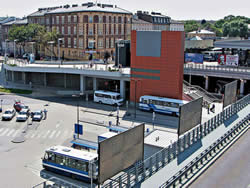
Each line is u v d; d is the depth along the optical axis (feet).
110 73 199.21
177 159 96.32
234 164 99.50
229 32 516.32
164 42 172.14
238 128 137.80
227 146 115.44
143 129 83.15
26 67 230.89
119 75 197.06
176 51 169.48
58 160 97.60
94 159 93.35
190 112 109.40
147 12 399.03
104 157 69.31
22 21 423.64
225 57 227.81
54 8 372.17
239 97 204.54
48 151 99.30
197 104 114.93
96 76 212.64
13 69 238.48
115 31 316.60
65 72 217.97
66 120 159.22
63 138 132.05
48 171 100.53
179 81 172.96
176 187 81.61
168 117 166.40
